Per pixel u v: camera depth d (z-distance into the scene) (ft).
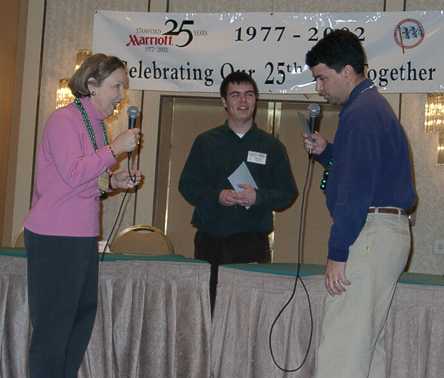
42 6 18.45
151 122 18.10
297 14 16.44
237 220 11.52
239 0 17.84
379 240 7.66
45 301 8.65
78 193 8.73
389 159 7.71
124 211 17.97
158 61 16.92
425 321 8.54
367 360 7.67
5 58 17.48
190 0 18.01
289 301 9.02
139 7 18.21
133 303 9.74
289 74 16.47
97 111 9.01
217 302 9.45
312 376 8.84
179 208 19.16
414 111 17.15
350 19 16.22
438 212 16.96
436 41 15.92
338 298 7.77
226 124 12.35
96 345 9.64
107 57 8.99
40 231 8.61
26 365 9.64
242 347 9.24
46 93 18.37
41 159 8.84
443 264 16.88
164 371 9.61
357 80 8.10
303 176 18.79
